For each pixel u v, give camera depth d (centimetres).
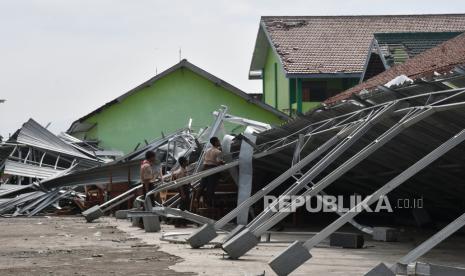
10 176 3247
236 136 1906
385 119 1267
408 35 2945
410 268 841
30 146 3098
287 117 3944
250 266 1041
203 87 4159
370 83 2605
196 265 1057
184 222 1997
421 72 2091
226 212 2081
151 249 1323
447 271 801
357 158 1080
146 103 4181
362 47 3947
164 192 2239
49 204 2812
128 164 2702
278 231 1758
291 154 1806
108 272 982
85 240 1554
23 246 1409
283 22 4178
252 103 4078
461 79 1087
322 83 3934
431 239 819
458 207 1573
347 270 993
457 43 2191
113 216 2628
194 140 2655
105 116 4159
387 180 1633
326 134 1522
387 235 1441
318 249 1297
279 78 4256
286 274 882
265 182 2162
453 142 921
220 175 2012
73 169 2977
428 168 1405
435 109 1051
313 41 4019
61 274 965
